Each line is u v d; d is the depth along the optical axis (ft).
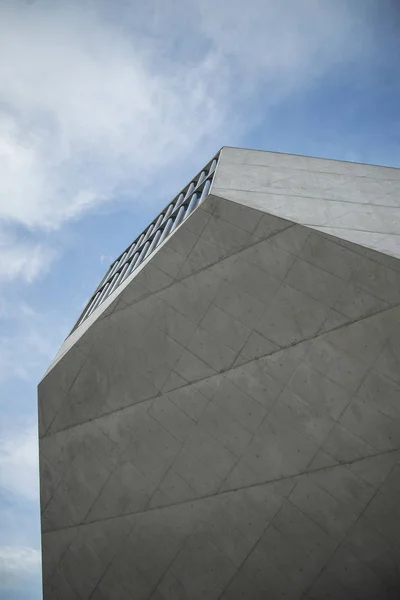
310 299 49.03
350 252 47.62
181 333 55.36
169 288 56.44
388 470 45.88
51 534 64.54
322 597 48.08
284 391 49.73
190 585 53.21
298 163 73.31
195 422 53.93
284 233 50.88
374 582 46.65
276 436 50.01
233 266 52.85
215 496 52.49
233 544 51.49
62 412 64.28
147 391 57.11
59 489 63.98
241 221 53.16
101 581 59.31
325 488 47.98
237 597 50.98
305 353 48.96
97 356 61.26
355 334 47.01
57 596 63.41
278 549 49.67
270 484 50.06
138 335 58.18
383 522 46.21
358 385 46.91
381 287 46.24
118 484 58.59
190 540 53.47
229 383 52.34
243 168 68.18
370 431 46.50
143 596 55.93
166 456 55.31
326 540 47.98
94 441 60.80
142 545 56.24
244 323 51.96
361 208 57.67
